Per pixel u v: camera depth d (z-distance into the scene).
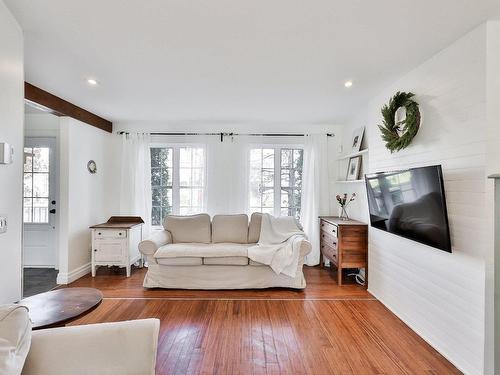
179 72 2.57
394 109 2.59
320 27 1.83
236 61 2.34
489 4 1.59
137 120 4.50
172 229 4.10
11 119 1.69
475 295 1.83
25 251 4.27
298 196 4.77
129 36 1.96
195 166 4.72
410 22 1.77
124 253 3.91
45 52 2.20
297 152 4.77
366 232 3.54
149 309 2.92
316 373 1.94
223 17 1.73
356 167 3.89
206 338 2.37
